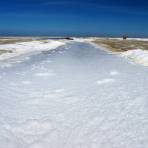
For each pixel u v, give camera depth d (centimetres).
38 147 539
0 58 2372
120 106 808
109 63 2092
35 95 964
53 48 4684
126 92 988
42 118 711
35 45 5328
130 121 673
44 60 2280
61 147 538
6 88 1073
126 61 2291
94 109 788
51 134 605
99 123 669
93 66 1864
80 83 1197
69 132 615
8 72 1498
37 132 618
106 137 581
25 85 1144
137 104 822
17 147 539
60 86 1129
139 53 2734
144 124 647
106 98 910
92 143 553
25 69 1642
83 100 893
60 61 2209
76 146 541
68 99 909
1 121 686
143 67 1786
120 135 588
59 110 783
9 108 799
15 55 2806
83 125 658
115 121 678
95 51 3984
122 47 5544
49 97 937
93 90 1045
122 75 1415
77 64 1994
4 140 571
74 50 4119
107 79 1277
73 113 754
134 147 527
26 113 754
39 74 1445
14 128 640
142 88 1052
